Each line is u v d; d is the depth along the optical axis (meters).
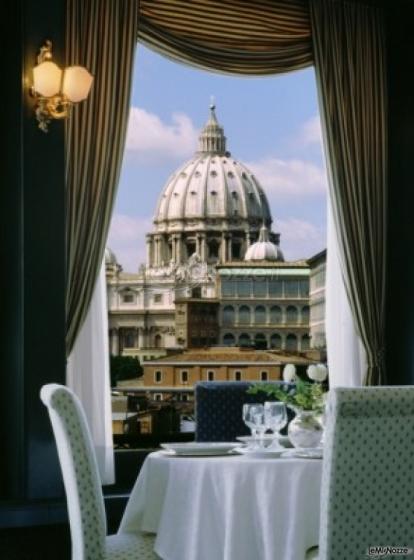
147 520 3.53
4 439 4.79
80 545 3.14
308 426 3.47
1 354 4.84
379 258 5.92
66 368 4.90
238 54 5.68
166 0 5.50
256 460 3.23
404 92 5.96
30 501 4.64
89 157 5.16
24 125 4.71
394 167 5.99
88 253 5.10
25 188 4.71
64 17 4.98
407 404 2.79
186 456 3.42
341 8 5.96
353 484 2.79
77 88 4.69
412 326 5.84
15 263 4.77
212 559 3.22
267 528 3.15
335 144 5.86
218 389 4.50
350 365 5.86
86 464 3.13
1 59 4.88
